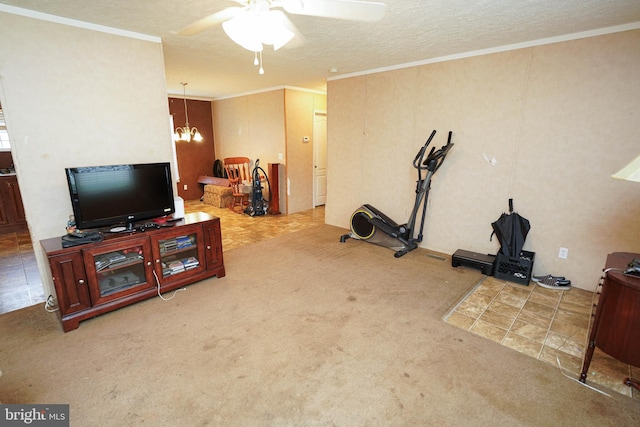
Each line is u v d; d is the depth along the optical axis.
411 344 2.22
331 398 1.75
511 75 3.23
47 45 2.46
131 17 2.50
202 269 3.11
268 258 3.86
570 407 1.71
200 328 2.38
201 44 3.19
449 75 3.65
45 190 2.61
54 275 2.22
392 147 4.34
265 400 1.73
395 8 2.29
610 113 2.76
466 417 1.64
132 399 1.73
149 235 2.67
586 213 2.99
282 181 6.26
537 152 3.18
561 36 2.90
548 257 3.26
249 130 6.73
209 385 1.83
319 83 5.54
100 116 2.79
